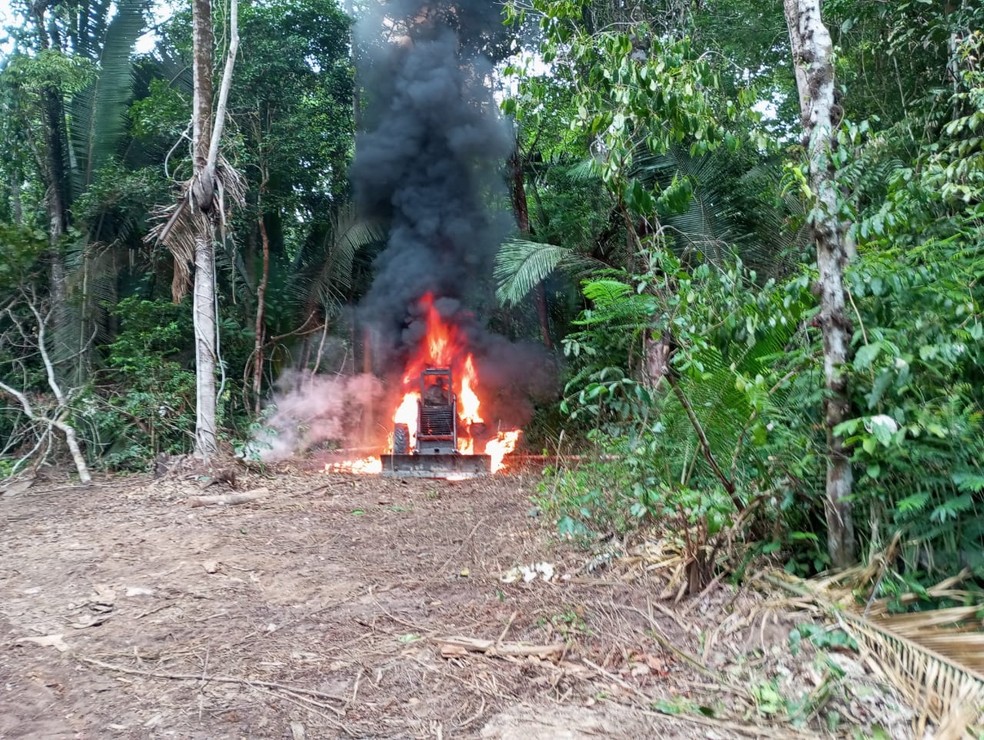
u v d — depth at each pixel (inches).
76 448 339.0
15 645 146.6
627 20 369.7
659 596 158.6
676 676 130.6
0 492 306.8
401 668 135.9
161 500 287.4
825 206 150.3
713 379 165.3
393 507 272.8
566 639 144.4
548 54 210.8
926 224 173.6
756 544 165.2
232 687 129.7
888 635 129.4
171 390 398.9
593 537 200.2
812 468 162.7
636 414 201.0
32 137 534.9
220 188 351.3
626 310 172.6
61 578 188.7
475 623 154.8
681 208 180.9
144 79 569.6
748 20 427.8
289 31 542.9
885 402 146.2
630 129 213.5
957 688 116.0
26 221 590.6
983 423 140.3
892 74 335.6
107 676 133.9
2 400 419.5
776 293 161.6
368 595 174.9
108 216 504.7
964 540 140.2
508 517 246.5
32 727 116.6
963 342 141.1
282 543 222.2
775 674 128.1
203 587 181.3
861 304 154.9
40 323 411.5
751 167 363.3
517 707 122.6
